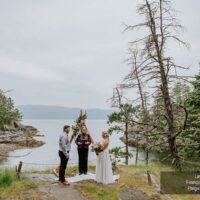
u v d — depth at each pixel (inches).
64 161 555.5
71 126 613.9
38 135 4148.6
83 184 546.0
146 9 714.2
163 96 723.4
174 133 728.3
